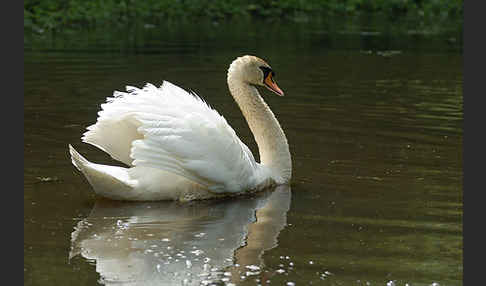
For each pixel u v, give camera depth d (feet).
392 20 123.75
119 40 88.58
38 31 93.40
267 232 32.68
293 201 37.35
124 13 112.16
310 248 30.76
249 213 35.58
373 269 28.66
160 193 37.17
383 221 34.09
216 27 106.01
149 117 36.63
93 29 98.43
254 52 82.58
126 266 28.68
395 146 46.75
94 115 52.54
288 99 60.03
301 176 41.19
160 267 28.60
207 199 38.19
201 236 32.14
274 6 128.98
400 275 28.12
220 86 63.31
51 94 58.34
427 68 76.79
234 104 57.41
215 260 29.40
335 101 59.57
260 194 39.09
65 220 33.78
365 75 71.87
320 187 39.34
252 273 28.14
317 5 131.75
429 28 112.88
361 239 31.83
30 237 31.48
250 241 31.53
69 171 40.70
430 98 61.62
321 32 104.01
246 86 42.16
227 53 80.79
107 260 29.22
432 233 32.58
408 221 34.01
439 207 35.96
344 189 38.88
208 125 37.35
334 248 30.73
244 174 38.47
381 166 42.65
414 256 29.94
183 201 37.65
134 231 32.65
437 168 42.19
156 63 72.90
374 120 53.52
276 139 41.06
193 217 34.86
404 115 55.16
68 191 37.73
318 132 49.85
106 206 36.14
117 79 64.23
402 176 40.86
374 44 93.81
